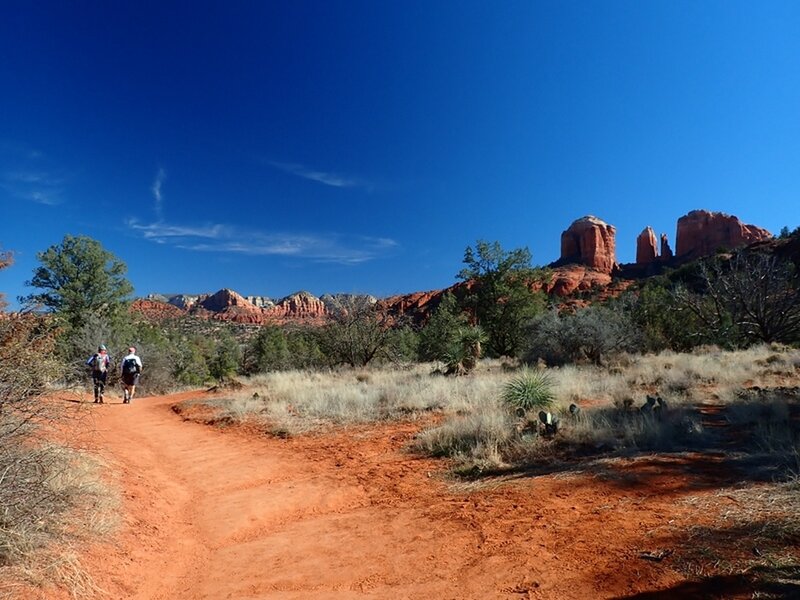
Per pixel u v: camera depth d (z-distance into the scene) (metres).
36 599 3.10
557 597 3.15
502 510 4.96
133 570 4.04
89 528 4.31
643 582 3.14
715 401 9.97
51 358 4.84
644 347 22.73
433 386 13.20
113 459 7.04
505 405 9.73
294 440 9.40
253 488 6.70
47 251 30.34
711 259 64.06
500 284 29.56
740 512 4.04
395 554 4.26
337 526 5.18
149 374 23.31
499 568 3.69
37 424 4.58
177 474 7.36
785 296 25.14
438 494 5.91
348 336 27.66
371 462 7.62
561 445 7.26
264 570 4.22
